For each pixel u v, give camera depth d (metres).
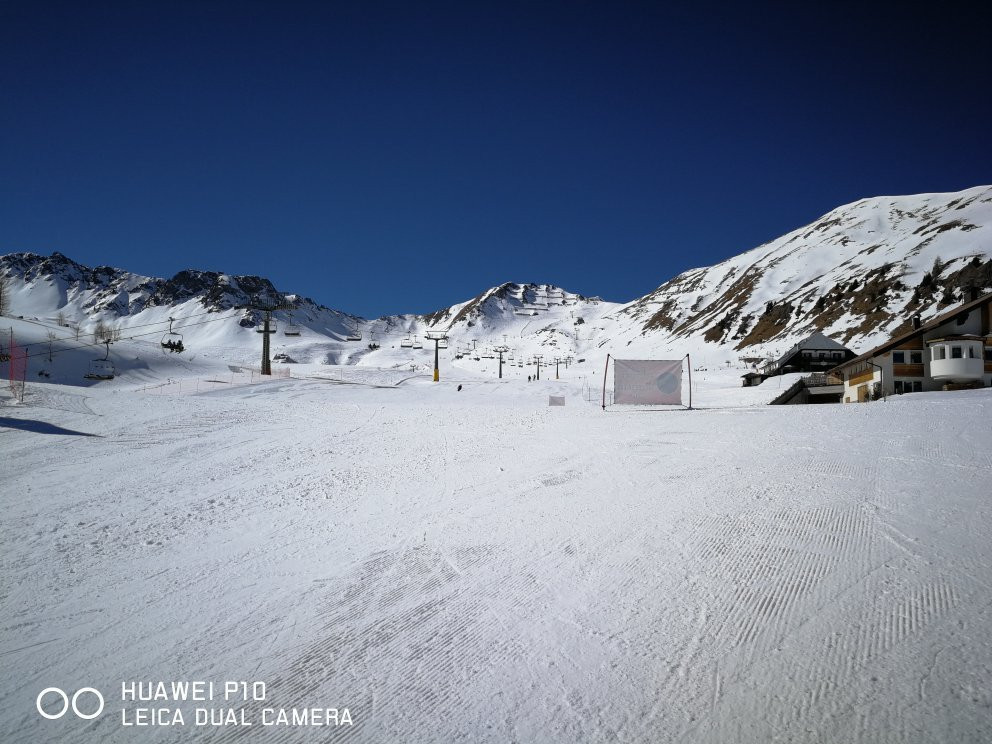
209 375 76.81
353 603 7.51
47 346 78.00
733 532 9.02
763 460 13.73
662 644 6.12
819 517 9.40
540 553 8.76
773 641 6.03
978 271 135.00
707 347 185.62
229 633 6.89
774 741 4.70
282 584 8.21
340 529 10.49
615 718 5.10
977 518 8.78
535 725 5.08
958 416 17.78
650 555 8.38
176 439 19.84
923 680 5.24
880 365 42.97
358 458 16.70
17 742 5.11
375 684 5.78
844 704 5.04
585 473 13.71
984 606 6.31
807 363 79.56
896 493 10.37
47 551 9.65
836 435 16.20
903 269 165.38
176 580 8.45
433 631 6.70
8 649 6.66
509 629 6.64
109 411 25.34
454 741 4.94
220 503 12.38
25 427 20.69
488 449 17.36
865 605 6.57
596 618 6.74
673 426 20.08
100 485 13.85
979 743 4.48
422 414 26.36
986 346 40.75
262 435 20.77
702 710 5.11
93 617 7.38
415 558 8.87
